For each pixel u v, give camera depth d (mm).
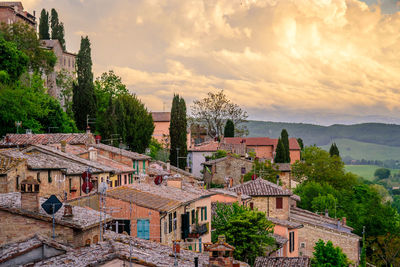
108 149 80375
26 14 153250
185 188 64625
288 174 127188
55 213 32031
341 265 73188
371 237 108188
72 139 78312
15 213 29688
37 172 48875
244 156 140375
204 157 147375
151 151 125688
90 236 32188
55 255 27172
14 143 73375
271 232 67625
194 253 38344
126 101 120750
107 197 46750
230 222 63656
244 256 62875
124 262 26562
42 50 111938
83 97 111438
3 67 91875
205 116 164125
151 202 48219
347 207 120938
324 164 142125
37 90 102938
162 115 170000
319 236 86625
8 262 26203
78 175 54688
